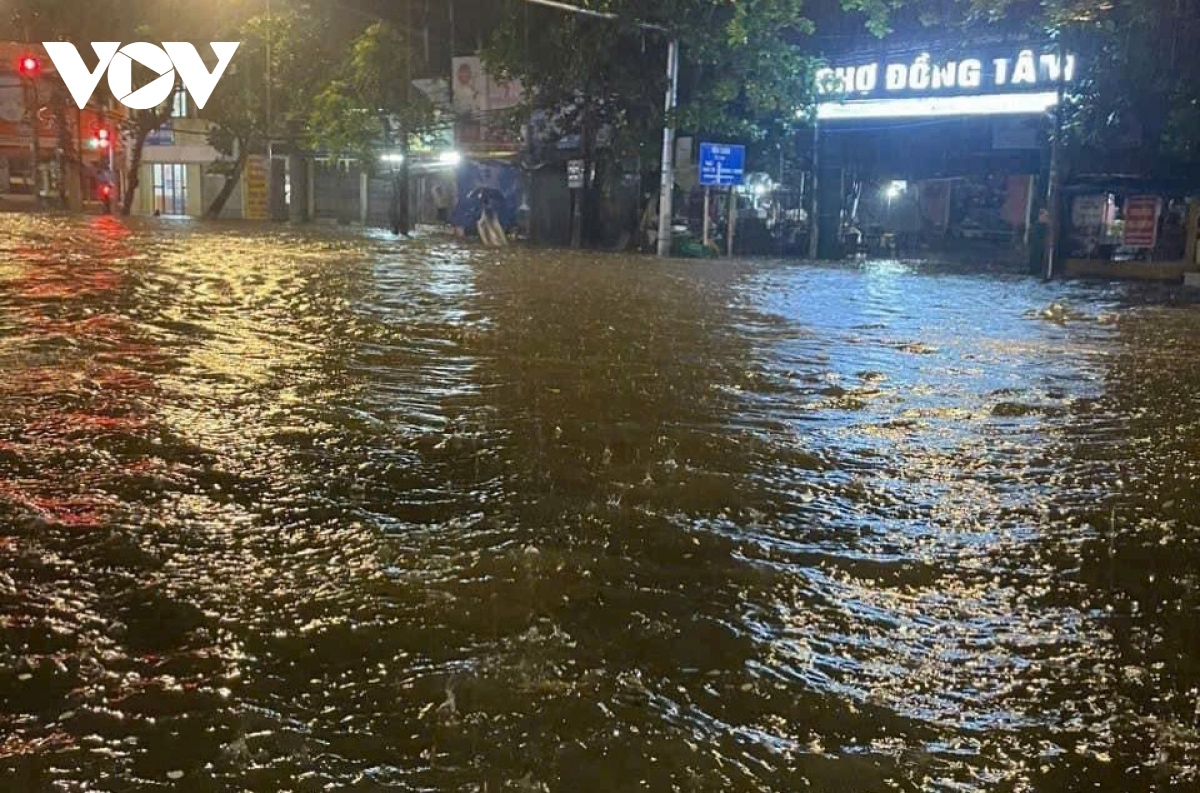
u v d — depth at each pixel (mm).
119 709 2465
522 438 5203
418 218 37250
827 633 3053
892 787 2270
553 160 28734
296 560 3445
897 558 3719
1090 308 13438
